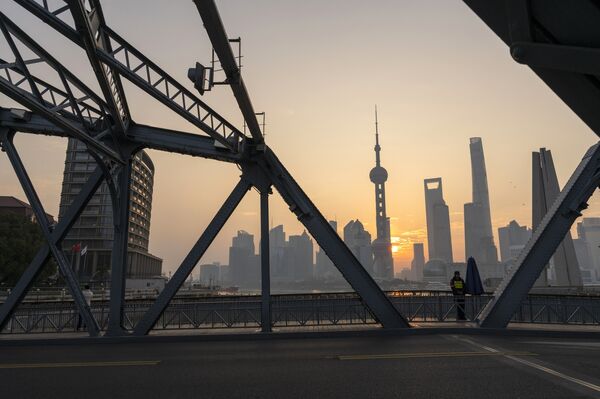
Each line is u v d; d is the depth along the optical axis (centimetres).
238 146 1242
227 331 1269
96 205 9788
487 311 1277
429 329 1243
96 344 1178
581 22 196
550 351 949
